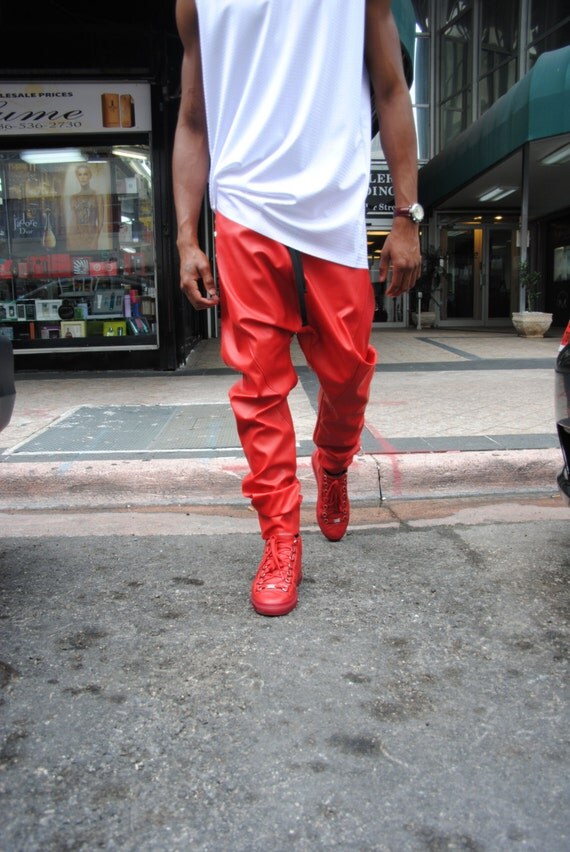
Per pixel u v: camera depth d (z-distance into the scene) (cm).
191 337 999
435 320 1644
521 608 231
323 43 197
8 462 375
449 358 854
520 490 368
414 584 251
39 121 693
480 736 163
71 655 203
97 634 216
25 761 155
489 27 1591
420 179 1625
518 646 206
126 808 140
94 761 155
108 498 361
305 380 657
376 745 160
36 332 749
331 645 206
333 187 202
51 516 341
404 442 404
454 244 1658
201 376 713
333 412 233
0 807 141
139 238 737
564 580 253
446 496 362
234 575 262
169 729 167
